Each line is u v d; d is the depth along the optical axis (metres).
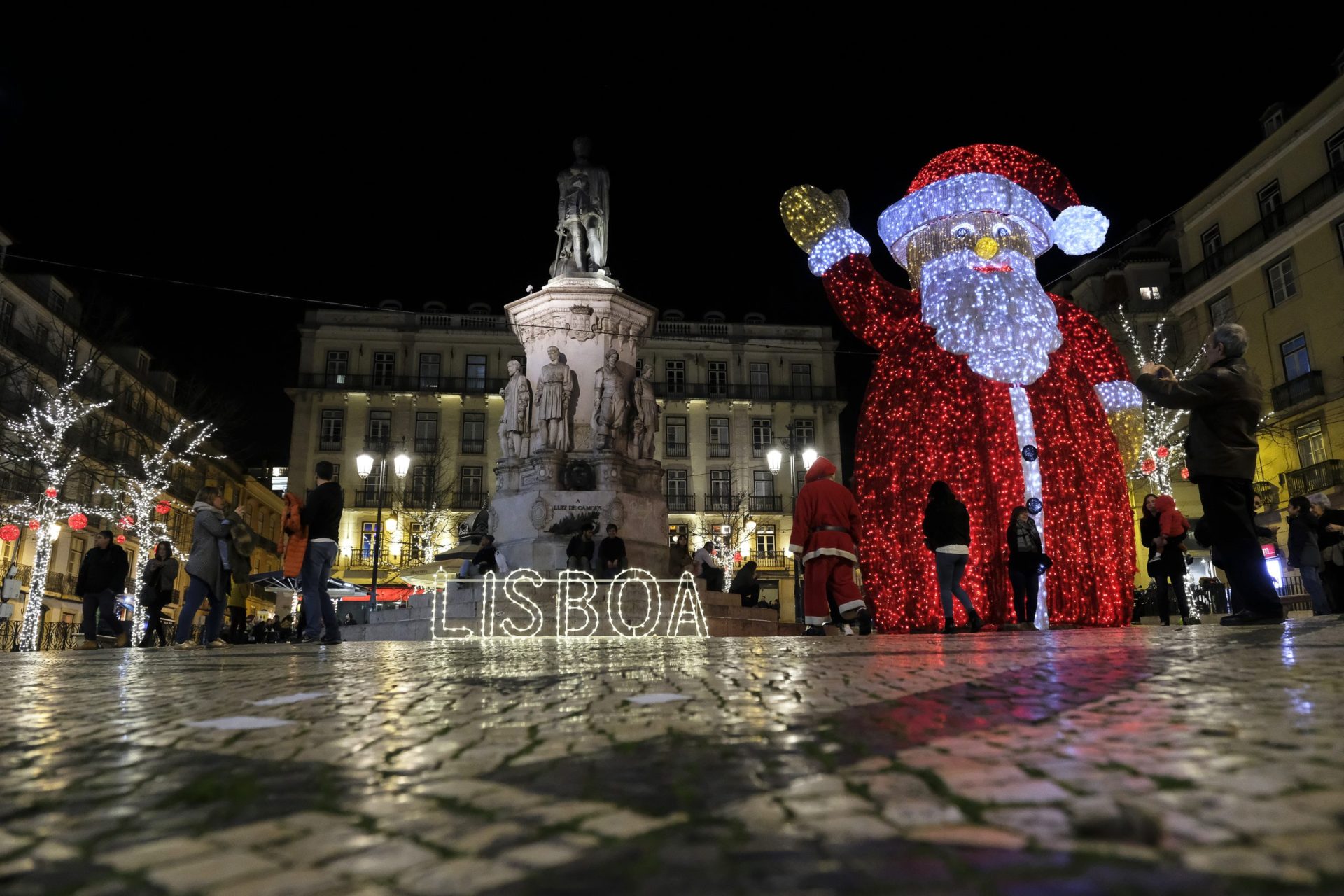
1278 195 26.00
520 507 13.65
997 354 9.49
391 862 0.84
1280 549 23.83
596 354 14.49
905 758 1.28
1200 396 5.01
